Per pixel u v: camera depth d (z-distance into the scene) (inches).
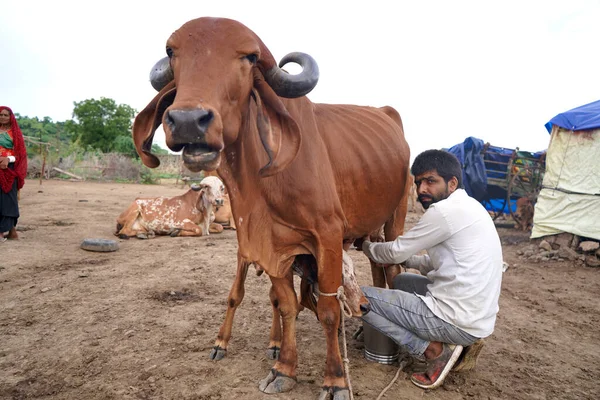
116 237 336.8
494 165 459.5
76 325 156.7
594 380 129.6
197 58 82.2
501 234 433.7
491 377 128.5
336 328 112.1
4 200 283.4
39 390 113.2
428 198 126.6
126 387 114.9
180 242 323.3
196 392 112.9
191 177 1131.3
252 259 109.4
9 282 205.5
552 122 336.5
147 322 160.6
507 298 216.2
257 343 145.5
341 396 107.9
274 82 94.7
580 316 191.3
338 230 112.3
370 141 138.3
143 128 98.7
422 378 119.4
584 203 313.4
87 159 1253.7
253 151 104.0
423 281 138.6
